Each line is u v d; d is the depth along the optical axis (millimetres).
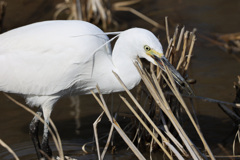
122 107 10680
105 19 14625
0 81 8594
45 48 8414
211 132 9922
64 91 8789
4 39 8680
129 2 15742
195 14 15695
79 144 9539
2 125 10062
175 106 9023
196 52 13391
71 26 8570
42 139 9758
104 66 8516
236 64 12750
